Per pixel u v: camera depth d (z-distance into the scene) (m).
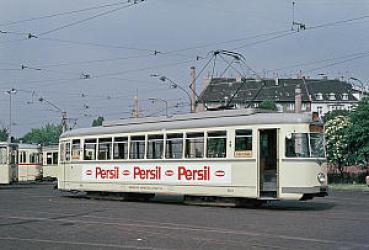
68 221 16.73
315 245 11.80
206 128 22.31
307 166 20.19
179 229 14.53
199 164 22.41
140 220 16.81
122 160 25.67
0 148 41.31
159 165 23.94
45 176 53.97
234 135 21.42
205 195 22.16
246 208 21.22
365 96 50.12
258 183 20.66
